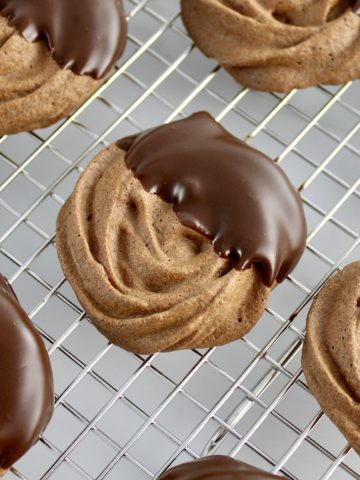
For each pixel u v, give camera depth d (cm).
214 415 25
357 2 27
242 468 23
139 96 27
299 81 27
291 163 29
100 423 26
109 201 25
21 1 26
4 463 23
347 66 27
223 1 28
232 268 24
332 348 24
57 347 25
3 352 23
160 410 24
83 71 26
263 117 29
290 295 28
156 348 24
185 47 30
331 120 30
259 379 26
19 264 25
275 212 25
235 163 25
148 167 25
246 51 27
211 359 27
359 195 27
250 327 25
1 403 23
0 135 26
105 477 25
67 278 24
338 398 23
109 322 24
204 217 24
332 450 27
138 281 24
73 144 29
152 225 25
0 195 28
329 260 26
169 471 23
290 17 28
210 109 29
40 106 26
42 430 23
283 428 27
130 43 30
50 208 28
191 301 24
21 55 26
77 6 26
